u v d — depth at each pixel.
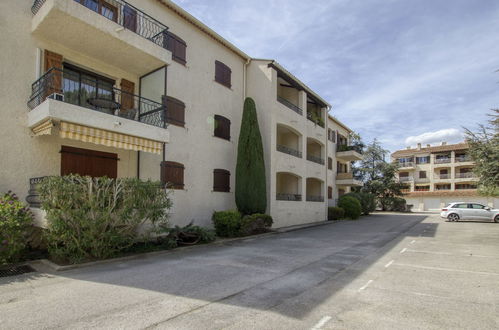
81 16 9.45
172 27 14.73
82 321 4.46
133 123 10.55
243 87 19.64
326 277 7.28
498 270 8.12
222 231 14.45
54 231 7.97
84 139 9.34
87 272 7.45
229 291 6.02
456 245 12.54
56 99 8.83
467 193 48.34
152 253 9.91
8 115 9.28
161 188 10.15
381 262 9.11
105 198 8.68
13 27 9.57
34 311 4.84
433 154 59.12
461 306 5.34
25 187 9.48
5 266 7.75
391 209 44.53
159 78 13.80
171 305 5.18
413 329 4.36
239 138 17.25
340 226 21.28
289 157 21.03
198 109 15.80
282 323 4.50
